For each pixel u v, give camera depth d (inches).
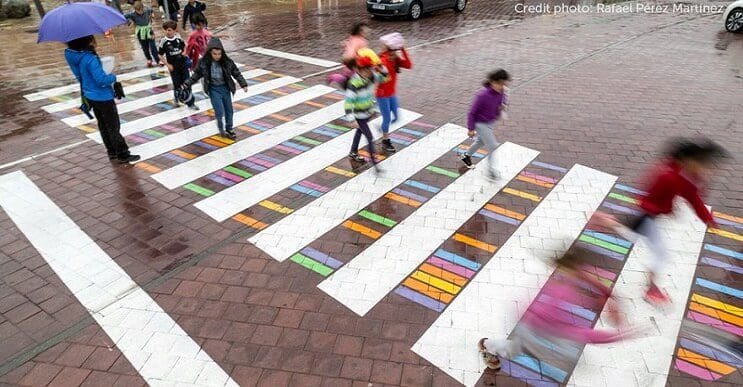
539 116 350.9
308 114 359.9
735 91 397.7
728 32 602.2
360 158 287.7
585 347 162.1
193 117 357.7
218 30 634.8
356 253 209.9
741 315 176.6
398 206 244.2
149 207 244.7
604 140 312.2
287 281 193.6
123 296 186.5
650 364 156.6
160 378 153.3
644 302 181.5
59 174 277.6
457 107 369.4
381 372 154.1
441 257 207.2
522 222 230.7
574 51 523.5
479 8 798.5
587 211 238.5
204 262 204.7
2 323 174.9
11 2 700.0
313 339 166.4
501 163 285.3
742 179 263.6
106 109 272.8
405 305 181.2
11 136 327.0
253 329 170.7
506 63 481.7
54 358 160.7
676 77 434.6
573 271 130.8
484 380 151.5
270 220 233.8
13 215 239.0
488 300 183.6
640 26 643.5
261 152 302.2
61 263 205.0
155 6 786.8
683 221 227.8
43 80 443.5
